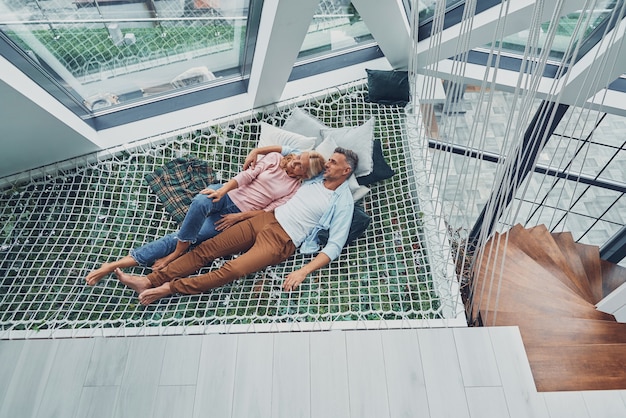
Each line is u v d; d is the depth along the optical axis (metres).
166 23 2.93
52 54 2.80
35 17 2.55
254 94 3.39
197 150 3.36
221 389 2.33
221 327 2.61
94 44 2.89
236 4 2.93
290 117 3.35
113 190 3.19
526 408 2.24
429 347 2.44
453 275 2.77
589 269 3.98
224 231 2.90
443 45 3.37
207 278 2.74
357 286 2.82
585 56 3.29
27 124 2.81
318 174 3.05
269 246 2.84
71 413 2.27
